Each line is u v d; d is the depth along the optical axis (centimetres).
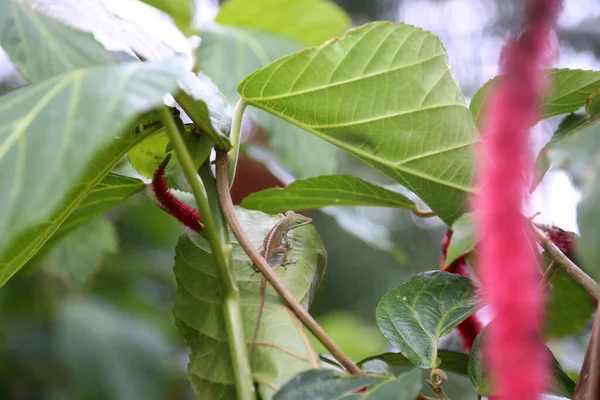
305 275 85
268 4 128
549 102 86
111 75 70
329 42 82
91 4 80
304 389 74
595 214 66
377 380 74
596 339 70
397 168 85
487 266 35
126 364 153
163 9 114
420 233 188
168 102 81
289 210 103
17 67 74
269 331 80
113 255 174
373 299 193
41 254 97
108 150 80
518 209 35
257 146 129
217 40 108
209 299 83
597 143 68
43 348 158
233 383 80
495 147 37
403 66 83
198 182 76
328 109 84
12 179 67
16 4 76
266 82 83
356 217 126
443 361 89
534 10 38
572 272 80
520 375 33
